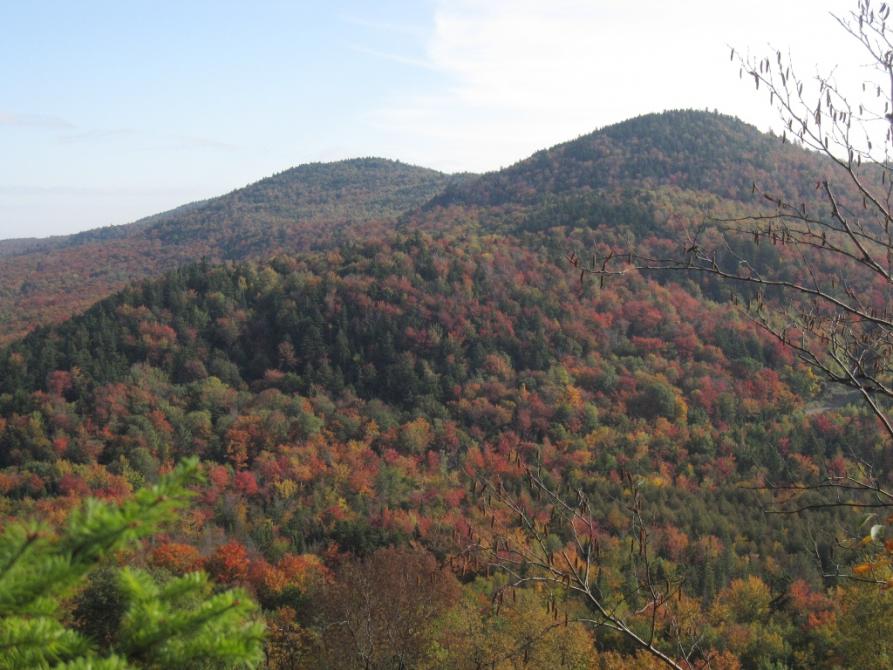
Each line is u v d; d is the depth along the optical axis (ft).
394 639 45.19
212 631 8.50
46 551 7.07
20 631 7.45
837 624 70.59
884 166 13.47
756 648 78.54
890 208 13.65
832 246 13.99
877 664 54.19
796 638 80.43
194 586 8.92
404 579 53.83
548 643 52.31
